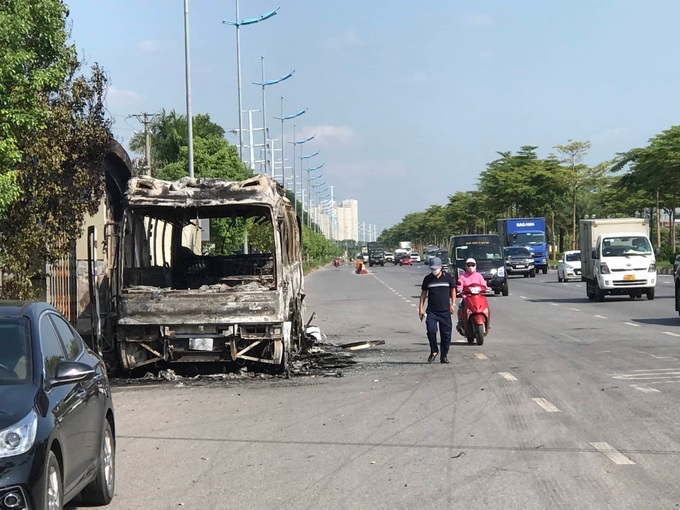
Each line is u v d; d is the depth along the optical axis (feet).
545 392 42.75
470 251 129.80
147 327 51.31
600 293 110.83
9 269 49.32
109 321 55.06
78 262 70.95
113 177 78.13
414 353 62.34
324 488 26.58
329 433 34.76
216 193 51.88
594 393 42.01
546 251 233.55
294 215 65.62
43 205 49.62
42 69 45.62
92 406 24.25
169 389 48.39
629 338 66.44
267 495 25.93
